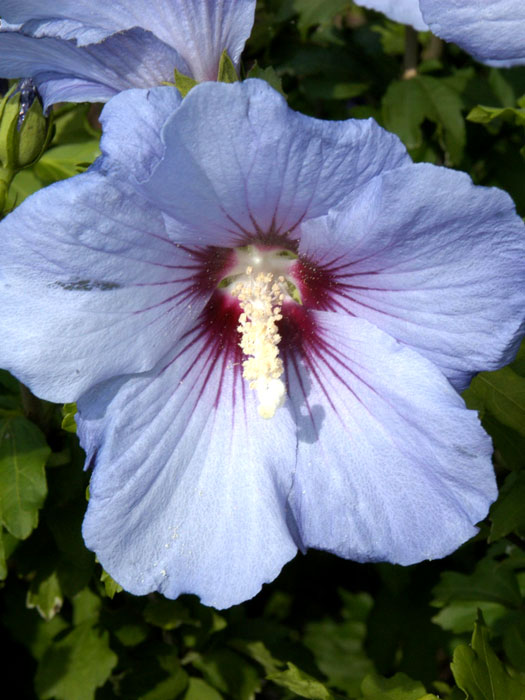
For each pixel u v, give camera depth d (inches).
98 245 5.6
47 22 6.4
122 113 5.6
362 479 6.4
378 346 6.3
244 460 6.5
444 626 9.0
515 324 5.7
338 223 5.8
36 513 7.9
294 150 5.4
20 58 6.9
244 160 5.4
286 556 6.3
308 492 6.5
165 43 6.5
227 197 5.8
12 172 7.4
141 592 6.2
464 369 6.1
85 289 5.7
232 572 6.3
